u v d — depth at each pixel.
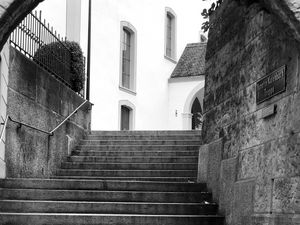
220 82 8.67
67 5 18.11
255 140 6.74
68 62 13.58
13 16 5.64
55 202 8.40
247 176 6.93
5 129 9.12
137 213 8.34
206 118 9.51
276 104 6.08
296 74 5.55
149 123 23.64
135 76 22.44
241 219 6.95
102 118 19.48
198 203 8.59
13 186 9.11
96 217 7.90
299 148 5.37
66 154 12.45
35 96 10.66
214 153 8.75
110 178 10.84
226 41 8.41
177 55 26.72
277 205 5.83
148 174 10.91
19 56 9.84
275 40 6.19
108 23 20.11
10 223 7.85
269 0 5.41
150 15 23.94
